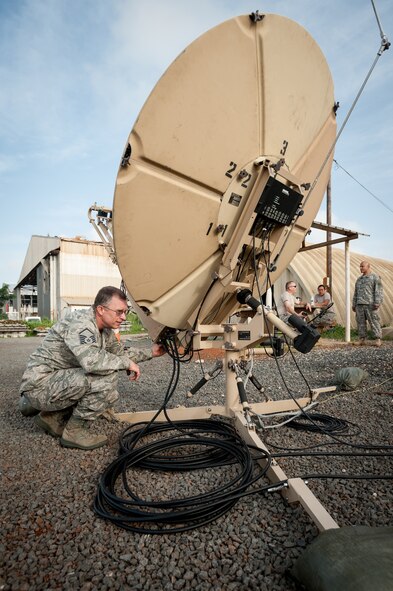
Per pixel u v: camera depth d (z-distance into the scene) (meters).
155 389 4.90
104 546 1.66
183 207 2.42
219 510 1.85
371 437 2.96
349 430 3.13
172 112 2.14
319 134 2.93
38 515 1.89
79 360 2.61
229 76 2.25
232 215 2.62
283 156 2.72
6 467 2.46
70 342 2.66
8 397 4.61
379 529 1.38
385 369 5.64
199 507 1.80
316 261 16.73
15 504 1.99
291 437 2.97
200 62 2.12
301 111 2.67
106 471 2.20
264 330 2.71
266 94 2.43
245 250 2.80
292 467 2.43
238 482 2.20
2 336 16.94
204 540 1.69
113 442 2.88
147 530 1.70
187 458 2.49
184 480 2.27
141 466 2.39
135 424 3.00
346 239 10.09
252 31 2.23
